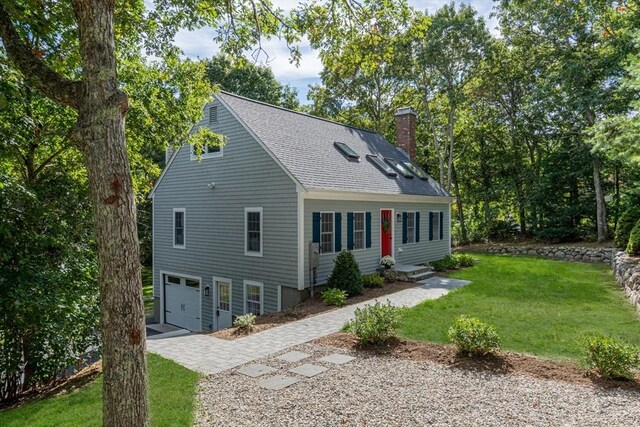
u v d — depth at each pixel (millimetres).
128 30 7141
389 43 6391
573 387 5234
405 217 16203
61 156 9609
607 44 17672
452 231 28094
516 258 20484
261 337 8219
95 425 4742
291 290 11945
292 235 11906
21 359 6820
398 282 13891
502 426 4289
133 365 3213
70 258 7324
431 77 24203
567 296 11195
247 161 13148
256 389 5512
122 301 3191
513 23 22656
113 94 3240
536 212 24766
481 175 26688
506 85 24734
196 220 15070
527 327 8078
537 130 24344
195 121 11516
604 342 5641
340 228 13094
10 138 7211
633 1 13828
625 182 21750
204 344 7902
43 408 5484
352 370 6113
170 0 7215
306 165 12727
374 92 28500
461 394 5117
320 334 8250
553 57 20984
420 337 7613
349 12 6117
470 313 9297
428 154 28391
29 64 3473
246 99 14758
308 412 4746
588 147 20766
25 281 6496
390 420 4488
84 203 8023
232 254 13734
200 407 4996
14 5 5191
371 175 14828
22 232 6801
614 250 17297
